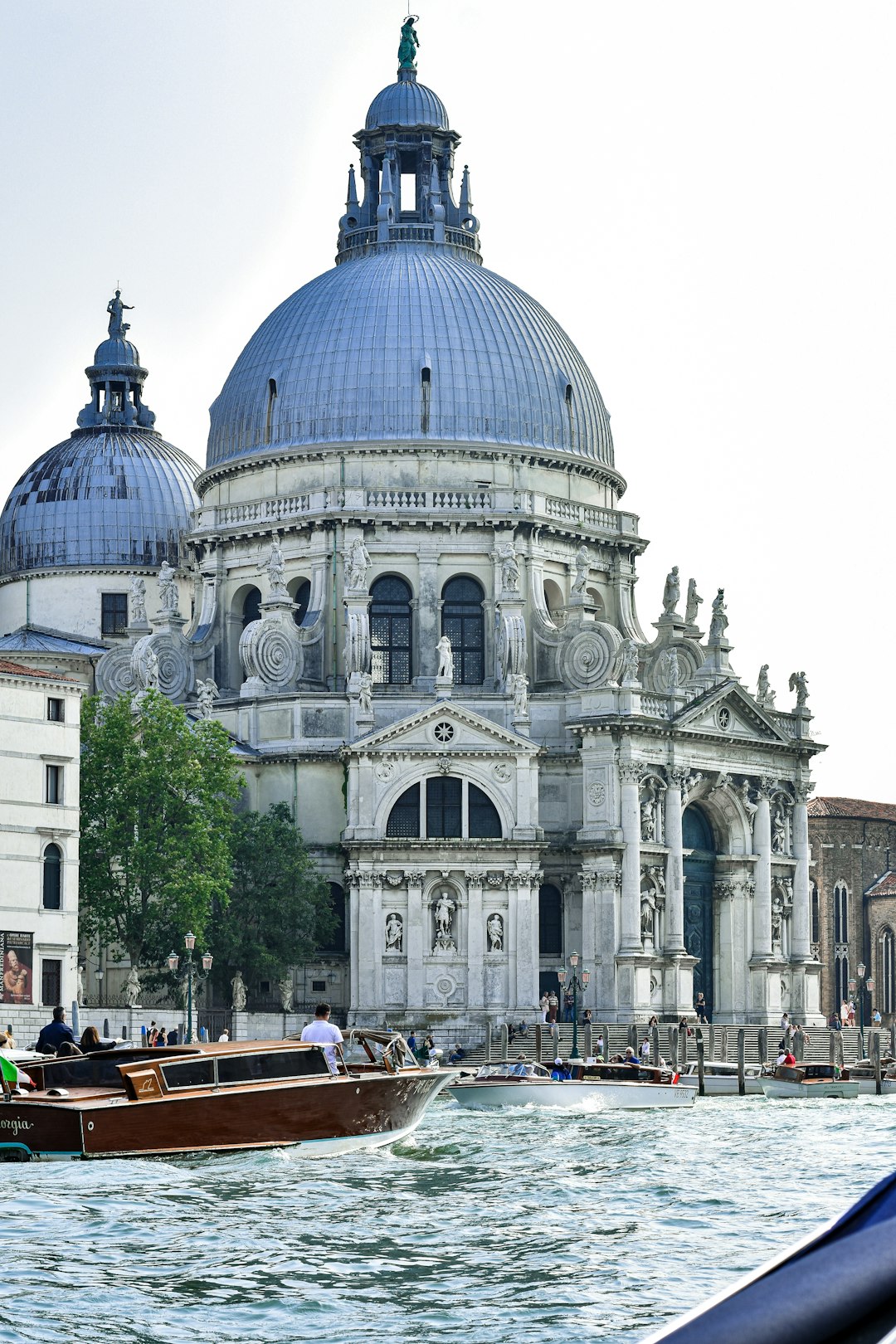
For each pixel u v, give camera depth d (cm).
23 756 9869
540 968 12481
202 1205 4138
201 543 13875
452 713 12044
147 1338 2603
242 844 11794
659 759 12650
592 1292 3033
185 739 11131
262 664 12912
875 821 17912
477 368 13600
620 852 12325
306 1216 4006
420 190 14862
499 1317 2811
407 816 12050
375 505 13200
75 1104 4981
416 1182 4816
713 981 13425
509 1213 4138
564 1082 8738
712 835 13525
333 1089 5422
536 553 13338
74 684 10162
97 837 10856
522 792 12050
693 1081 10000
